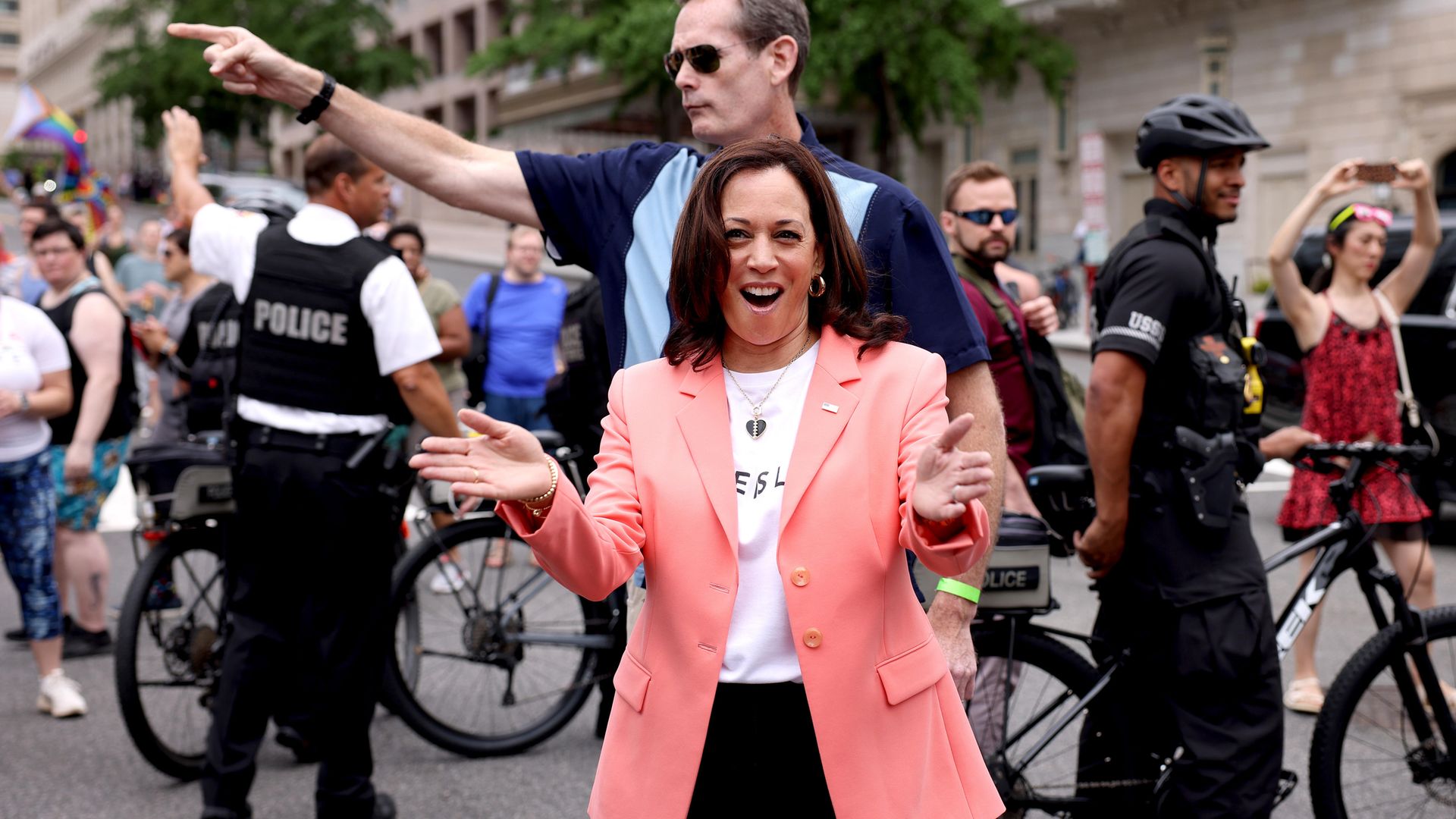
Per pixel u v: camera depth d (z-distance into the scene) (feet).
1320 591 11.82
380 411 12.61
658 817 6.52
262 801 13.91
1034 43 69.46
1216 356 10.59
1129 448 10.46
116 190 182.91
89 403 18.38
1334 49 65.92
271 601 12.42
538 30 76.54
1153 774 10.93
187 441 18.76
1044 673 11.02
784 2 8.68
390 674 14.88
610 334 8.77
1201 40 71.20
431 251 96.17
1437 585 22.84
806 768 6.61
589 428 15.20
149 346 21.20
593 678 15.51
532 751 15.55
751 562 6.55
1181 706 10.61
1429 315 26.03
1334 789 11.32
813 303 6.84
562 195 9.02
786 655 6.54
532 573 15.34
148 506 14.97
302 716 14.38
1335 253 18.13
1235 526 10.75
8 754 15.38
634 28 69.10
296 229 12.53
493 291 24.73
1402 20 62.75
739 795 6.65
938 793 6.63
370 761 12.69
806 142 8.98
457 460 5.85
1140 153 11.09
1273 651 10.64
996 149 86.28
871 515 6.45
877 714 6.46
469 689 15.39
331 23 124.47
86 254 18.95
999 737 10.96
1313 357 18.03
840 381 6.63
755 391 6.77
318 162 12.50
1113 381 10.39
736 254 6.51
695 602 6.49
